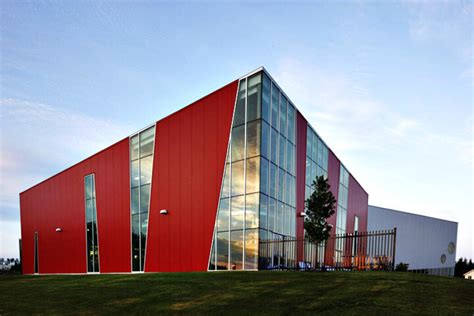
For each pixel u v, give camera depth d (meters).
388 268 16.88
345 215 32.06
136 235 22.69
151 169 22.27
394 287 9.80
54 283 14.42
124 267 23.31
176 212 20.09
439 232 55.44
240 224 16.89
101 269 25.45
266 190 17.27
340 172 31.59
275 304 8.47
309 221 15.47
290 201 20.61
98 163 27.33
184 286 11.31
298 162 22.34
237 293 9.84
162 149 21.73
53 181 33.25
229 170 17.98
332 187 29.06
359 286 10.05
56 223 32.00
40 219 34.78
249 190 16.84
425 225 53.22
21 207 38.75
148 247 21.44
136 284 12.35
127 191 24.08
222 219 17.77
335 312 7.62
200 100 20.17
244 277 12.40
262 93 17.52
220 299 9.28
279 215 18.78
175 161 20.80
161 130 22.06
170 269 19.75
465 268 70.19
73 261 28.92
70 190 30.48
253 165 16.94
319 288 9.98
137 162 23.59
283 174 19.83
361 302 8.30
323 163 27.50
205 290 10.51
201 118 19.89
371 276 11.77
